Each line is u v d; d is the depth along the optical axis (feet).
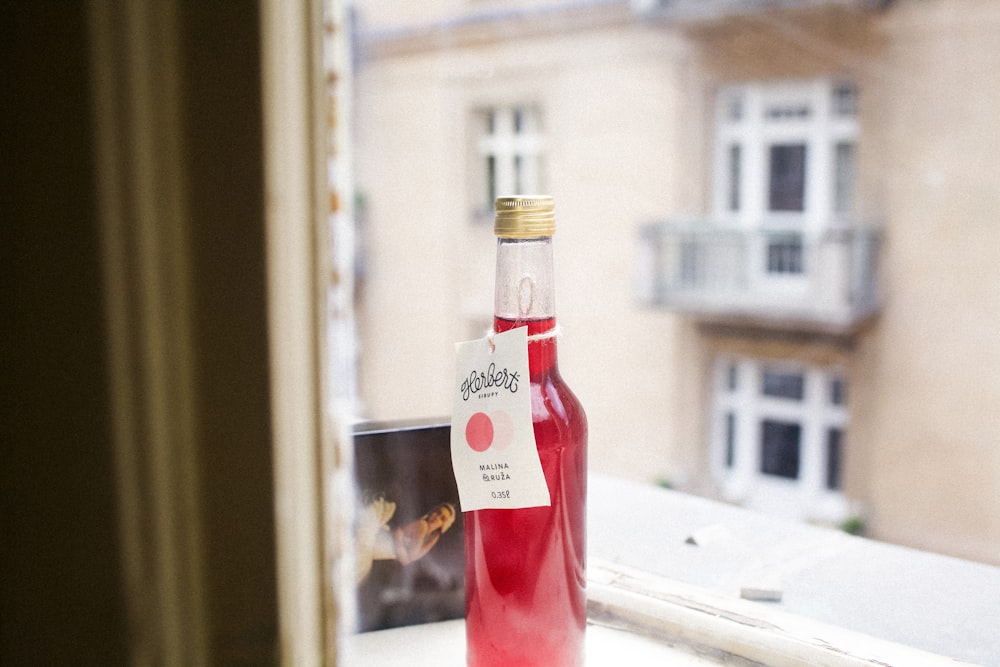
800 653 1.38
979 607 1.62
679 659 1.48
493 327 1.30
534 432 1.25
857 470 18.12
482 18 20.24
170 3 0.97
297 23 1.01
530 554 1.30
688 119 18.25
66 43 0.98
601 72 18.99
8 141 1.01
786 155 17.52
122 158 0.99
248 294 1.02
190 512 1.06
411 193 22.08
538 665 1.34
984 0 14.88
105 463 1.05
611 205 19.53
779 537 1.99
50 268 1.03
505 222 1.23
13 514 1.09
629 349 20.17
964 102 15.42
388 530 1.51
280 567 1.07
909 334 16.93
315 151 1.05
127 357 1.03
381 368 23.24
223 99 0.99
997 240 15.65
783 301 17.67
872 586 1.72
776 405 18.98
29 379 1.05
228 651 1.09
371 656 1.47
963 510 17.16
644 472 20.63
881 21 15.81
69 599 1.09
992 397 16.30
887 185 16.44
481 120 21.02
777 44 16.89
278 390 1.05
